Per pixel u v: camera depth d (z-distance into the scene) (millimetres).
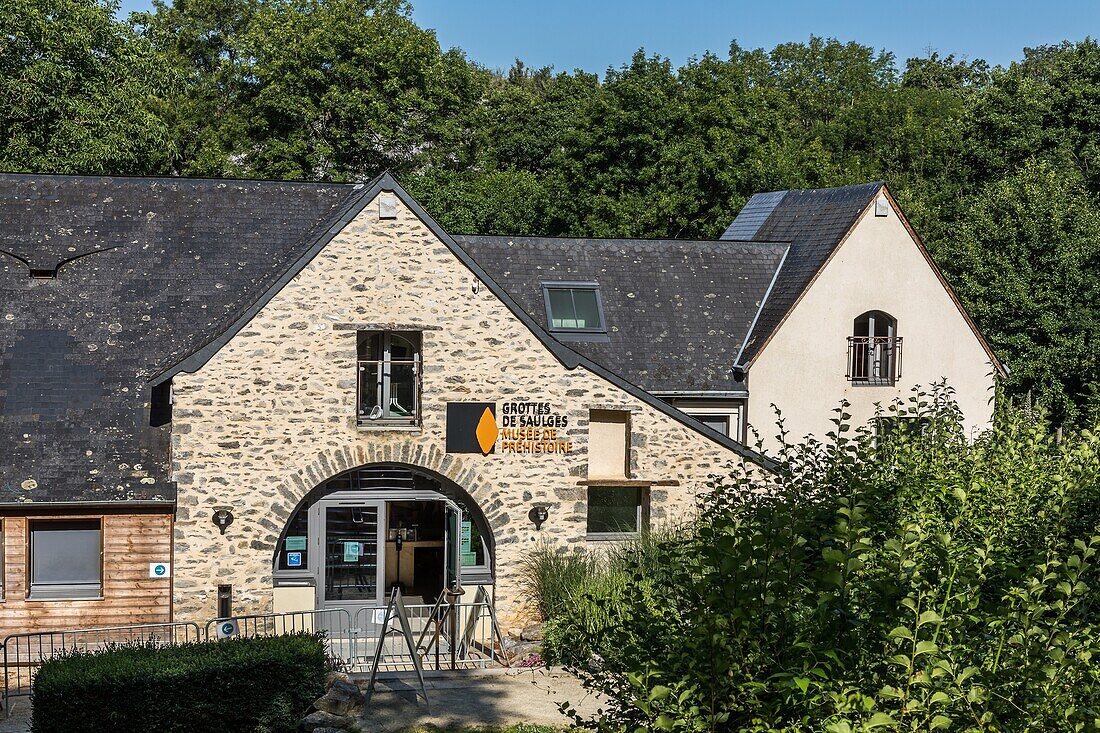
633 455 22641
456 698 17297
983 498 13102
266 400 21125
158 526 21047
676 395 27766
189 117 52031
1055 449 16219
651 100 45812
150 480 20969
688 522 22547
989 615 9070
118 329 23031
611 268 29562
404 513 22562
